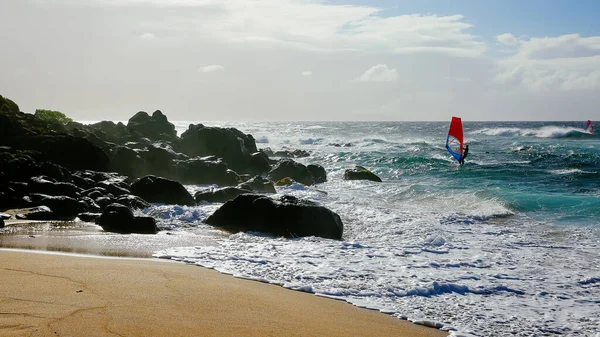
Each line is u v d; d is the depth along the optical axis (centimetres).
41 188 1870
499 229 1789
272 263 1213
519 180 3002
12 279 859
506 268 1271
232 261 1208
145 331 656
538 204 2212
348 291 1017
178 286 912
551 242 1592
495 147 5562
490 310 958
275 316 802
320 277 1109
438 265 1275
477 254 1417
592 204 2167
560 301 1027
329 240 1543
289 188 2728
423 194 2536
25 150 2462
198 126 3578
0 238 1288
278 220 1631
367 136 8119
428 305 966
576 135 7381
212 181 2739
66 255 1132
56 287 828
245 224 1680
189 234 1538
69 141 2594
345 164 4053
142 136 3756
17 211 1670
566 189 2662
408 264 1268
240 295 902
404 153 4731
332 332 761
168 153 2820
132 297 809
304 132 9856
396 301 979
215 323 729
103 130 3791
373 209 2136
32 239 1295
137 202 1884
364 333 780
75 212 1734
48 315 684
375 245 1498
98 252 1201
